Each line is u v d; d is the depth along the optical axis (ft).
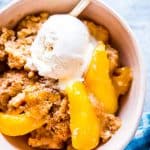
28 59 1.50
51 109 1.49
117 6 1.92
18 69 1.52
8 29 1.56
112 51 1.55
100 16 1.55
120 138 1.46
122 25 1.51
